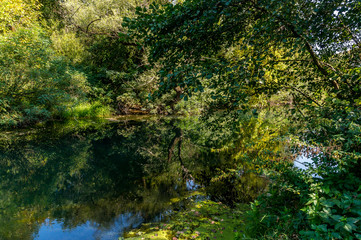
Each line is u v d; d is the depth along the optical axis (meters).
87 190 3.83
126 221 2.83
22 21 9.27
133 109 14.17
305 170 2.12
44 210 3.15
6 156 5.50
